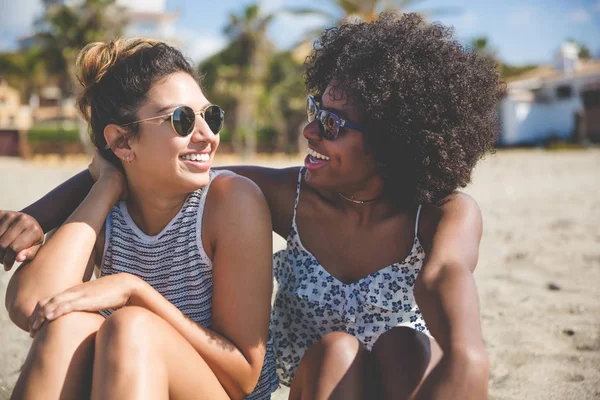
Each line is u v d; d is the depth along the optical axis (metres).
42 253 2.06
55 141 39.66
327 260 2.31
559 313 4.31
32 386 1.73
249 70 43.16
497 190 13.14
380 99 2.11
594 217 8.69
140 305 1.95
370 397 1.86
